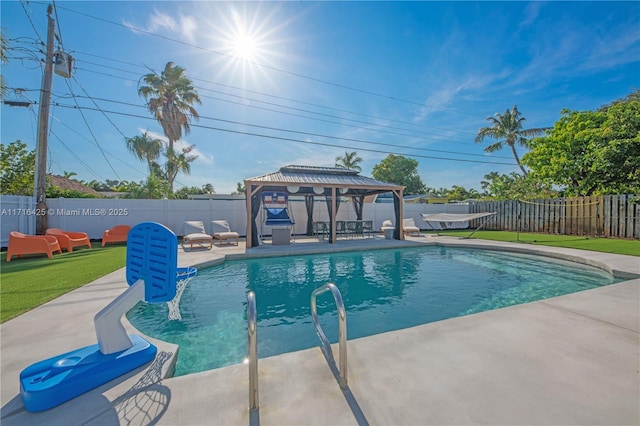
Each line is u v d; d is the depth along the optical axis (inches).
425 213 690.2
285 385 77.7
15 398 74.3
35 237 295.4
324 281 245.8
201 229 427.2
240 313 173.0
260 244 421.4
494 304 187.9
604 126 476.4
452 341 103.0
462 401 70.4
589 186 522.0
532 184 667.4
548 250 329.1
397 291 217.0
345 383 77.1
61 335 112.3
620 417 64.5
